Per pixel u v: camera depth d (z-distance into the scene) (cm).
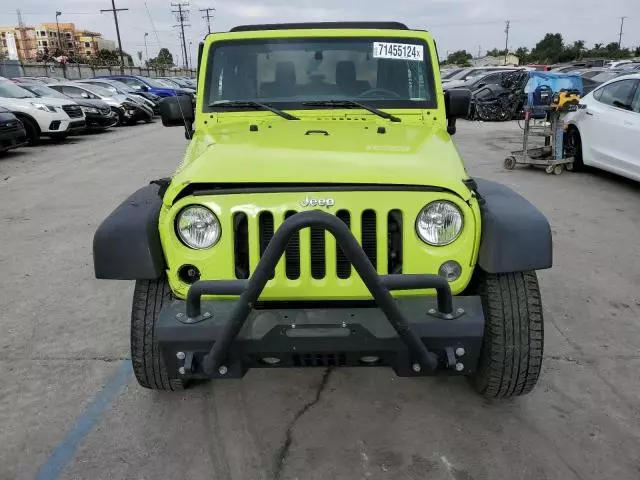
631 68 2164
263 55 388
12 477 268
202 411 316
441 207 257
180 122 401
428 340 243
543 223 261
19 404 324
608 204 738
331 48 387
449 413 311
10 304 460
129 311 445
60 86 1919
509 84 1939
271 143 309
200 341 245
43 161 1205
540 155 998
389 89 384
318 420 308
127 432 299
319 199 254
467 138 1473
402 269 258
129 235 261
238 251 264
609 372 348
